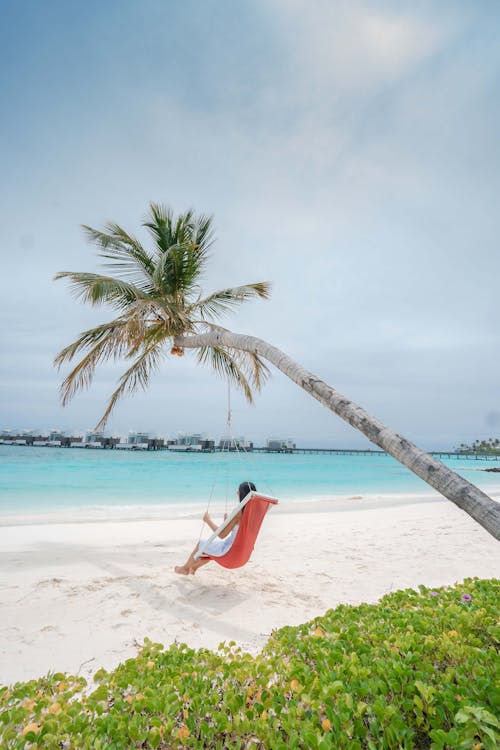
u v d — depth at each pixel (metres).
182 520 9.09
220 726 1.82
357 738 1.79
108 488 17.12
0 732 1.79
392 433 2.79
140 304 6.34
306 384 3.63
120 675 2.26
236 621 3.54
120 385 9.03
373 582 4.70
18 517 9.61
